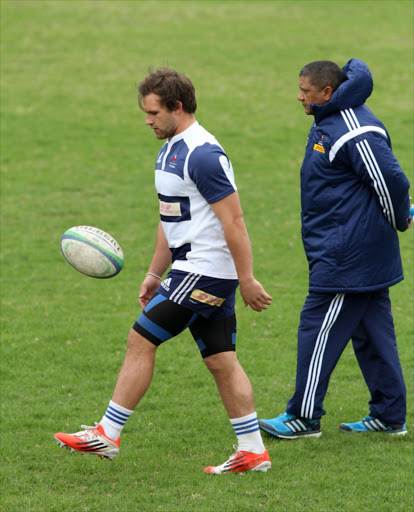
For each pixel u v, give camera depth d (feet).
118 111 232.94
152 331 53.01
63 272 119.55
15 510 49.16
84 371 79.46
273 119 226.38
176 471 55.31
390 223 59.26
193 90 52.65
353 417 67.51
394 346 62.80
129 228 144.77
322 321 60.75
